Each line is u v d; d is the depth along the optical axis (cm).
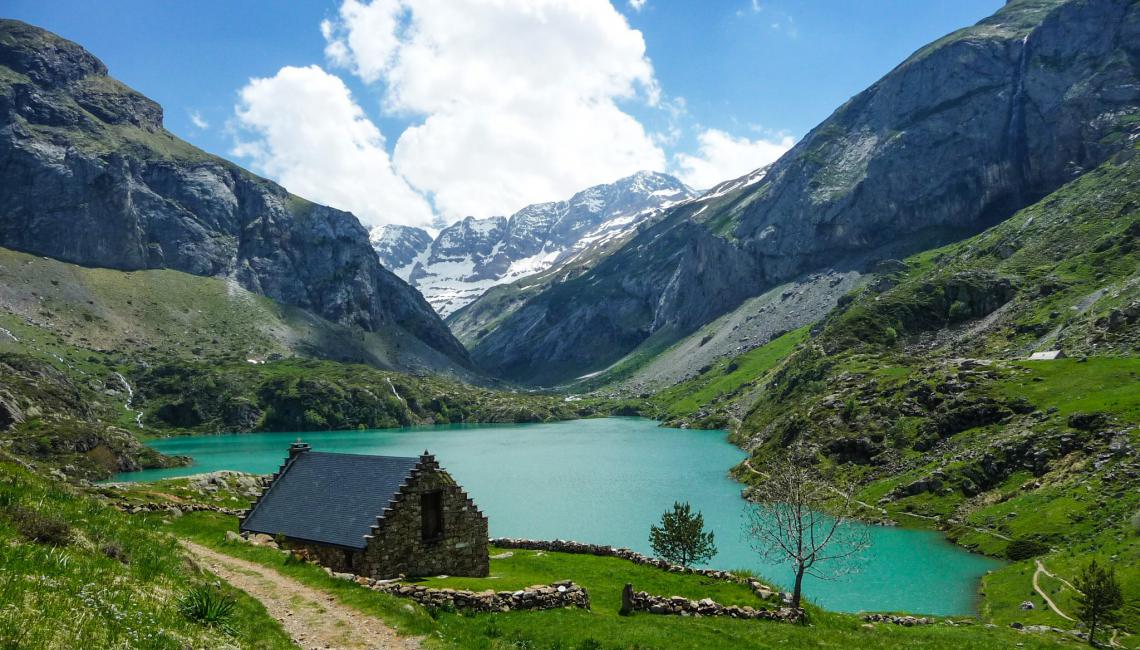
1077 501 9725
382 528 3997
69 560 1991
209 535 4481
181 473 17675
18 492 2503
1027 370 14825
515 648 2873
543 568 4950
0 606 1541
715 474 17588
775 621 4053
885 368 18650
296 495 4653
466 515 4447
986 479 11794
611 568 5025
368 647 2552
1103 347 16338
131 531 2720
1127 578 6825
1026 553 9056
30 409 19238
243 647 2058
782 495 5969
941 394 15050
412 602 3225
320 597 3105
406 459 4416
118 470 17850
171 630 1848
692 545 7031
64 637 1527
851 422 15650
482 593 3491
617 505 13438
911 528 11100
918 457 13562
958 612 7538
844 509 5675
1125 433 10819
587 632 3212
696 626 3566
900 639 4206
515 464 19988
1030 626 6303
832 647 3562
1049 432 11894
